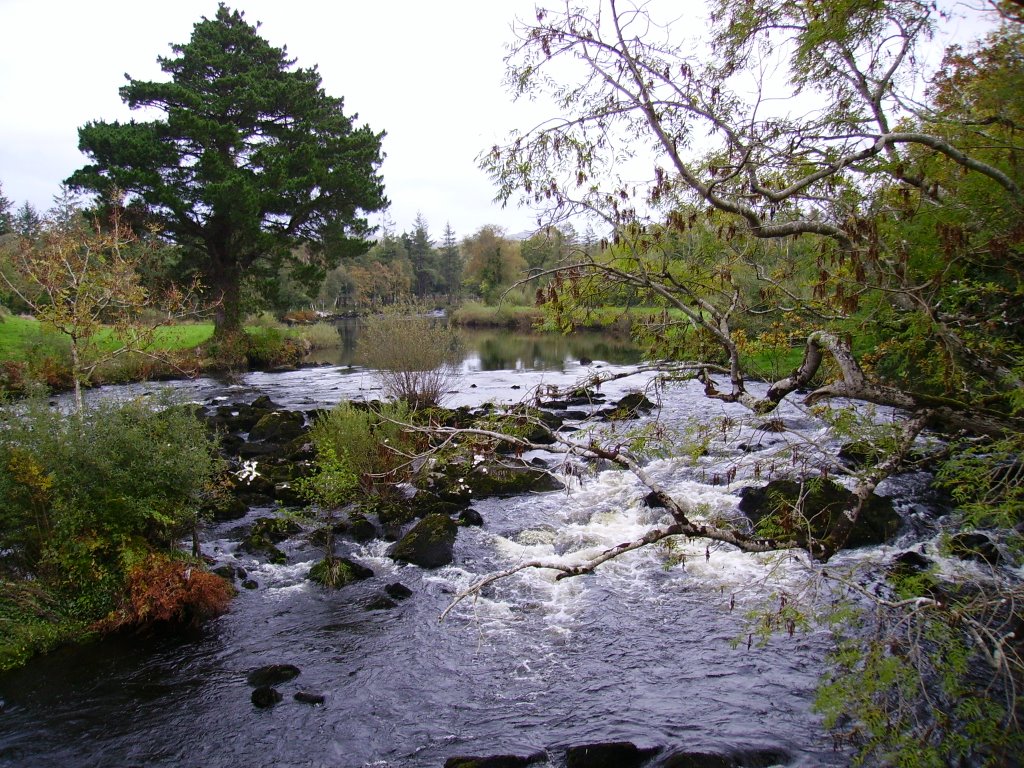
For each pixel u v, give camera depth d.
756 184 5.68
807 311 7.59
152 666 7.66
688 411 17.34
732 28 6.49
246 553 10.61
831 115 6.54
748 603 8.52
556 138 5.98
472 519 11.74
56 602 8.40
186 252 32.94
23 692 7.18
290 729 6.55
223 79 32.44
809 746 6.00
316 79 37.78
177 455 9.30
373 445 12.95
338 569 9.72
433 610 8.84
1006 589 4.95
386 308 23.00
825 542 4.80
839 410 6.14
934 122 6.80
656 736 6.22
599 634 8.12
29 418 9.04
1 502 8.42
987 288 6.77
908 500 11.46
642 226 6.49
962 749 4.77
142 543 8.98
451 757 6.07
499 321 46.66
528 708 6.79
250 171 32.59
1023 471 4.86
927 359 7.02
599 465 14.53
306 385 29.00
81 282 15.13
